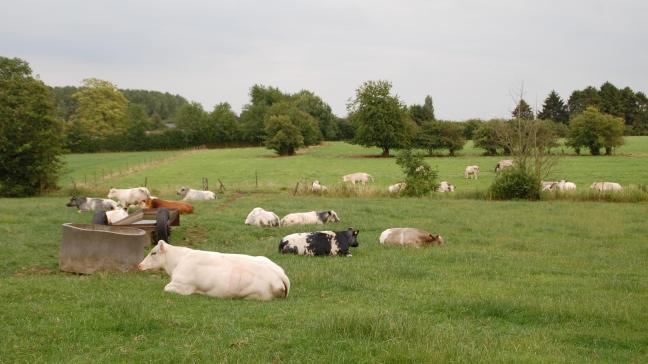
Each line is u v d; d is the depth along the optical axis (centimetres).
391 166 7344
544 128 3706
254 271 1047
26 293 1005
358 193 3644
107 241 1308
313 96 14162
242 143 12731
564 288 1195
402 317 834
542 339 807
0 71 5019
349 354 694
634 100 14600
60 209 2714
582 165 6412
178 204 2558
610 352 763
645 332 866
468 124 11669
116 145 11544
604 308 994
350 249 1727
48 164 4172
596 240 1966
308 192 3809
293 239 1630
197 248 1698
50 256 1511
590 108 8300
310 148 11481
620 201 3262
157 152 11256
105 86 13875
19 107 4072
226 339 753
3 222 2112
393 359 675
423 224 2314
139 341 744
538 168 3512
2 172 4050
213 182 5456
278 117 9919
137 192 3231
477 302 991
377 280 1265
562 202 3212
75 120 12825
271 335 766
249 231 2055
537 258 1608
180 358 677
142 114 14862
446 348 706
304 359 677
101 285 1106
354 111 9425
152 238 1708
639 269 1459
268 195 3734
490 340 777
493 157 8294
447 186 4400
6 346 714
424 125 9231
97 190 4197
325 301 1040
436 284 1227
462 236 2036
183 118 12581
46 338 748
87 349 715
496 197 3450
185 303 957
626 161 6850
